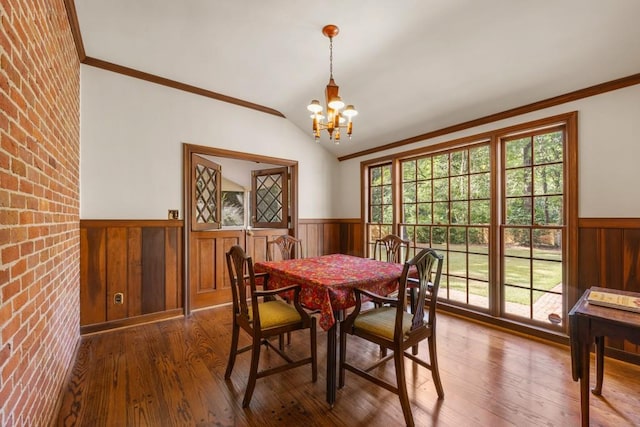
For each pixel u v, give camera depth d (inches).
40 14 58.2
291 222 175.9
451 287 137.1
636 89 86.6
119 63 115.6
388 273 83.6
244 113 153.3
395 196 160.4
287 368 75.1
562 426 63.1
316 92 138.7
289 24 91.8
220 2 83.3
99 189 113.3
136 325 120.1
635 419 65.0
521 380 80.4
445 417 65.9
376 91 126.8
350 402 71.9
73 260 93.0
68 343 83.8
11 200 43.2
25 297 48.5
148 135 124.7
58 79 73.5
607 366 87.1
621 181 89.4
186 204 133.4
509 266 117.4
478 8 79.8
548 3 74.4
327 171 191.6
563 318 102.7
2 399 39.3
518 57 92.1
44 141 60.5
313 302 73.3
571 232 98.7
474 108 119.0
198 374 83.8
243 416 66.6
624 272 88.7
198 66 118.1
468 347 100.0
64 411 67.6
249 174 225.6
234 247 77.3
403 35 94.4
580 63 88.3
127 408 68.8
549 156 107.2
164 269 127.8
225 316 131.8
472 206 129.5
